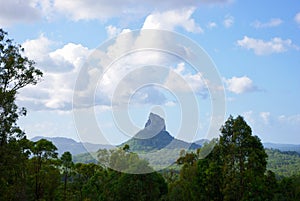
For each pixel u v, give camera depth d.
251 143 32.88
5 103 21.09
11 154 21.77
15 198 24.19
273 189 32.31
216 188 33.41
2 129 21.08
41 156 31.88
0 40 21.83
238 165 32.50
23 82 22.06
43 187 31.91
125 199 34.03
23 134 22.23
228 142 33.38
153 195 34.00
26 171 27.88
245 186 30.89
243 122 33.31
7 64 21.31
